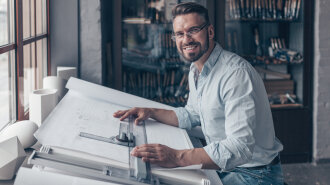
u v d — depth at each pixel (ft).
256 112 4.10
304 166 10.87
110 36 10.89
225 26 11.30
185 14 4.22
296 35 11.12
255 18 10.97
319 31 10.55
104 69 9.95
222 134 4.67
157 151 3.44
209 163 3.71
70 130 3.56
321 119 10.91
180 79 11.14
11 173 3.47
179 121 4.99
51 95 4.98
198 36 4.24
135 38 11.00
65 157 3.05
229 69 4.32
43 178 2.81
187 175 3.33
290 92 11.37
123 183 2.96
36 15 7.72
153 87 11.04
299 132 10.96
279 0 10.94
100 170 3.00
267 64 11.12
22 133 4.17
